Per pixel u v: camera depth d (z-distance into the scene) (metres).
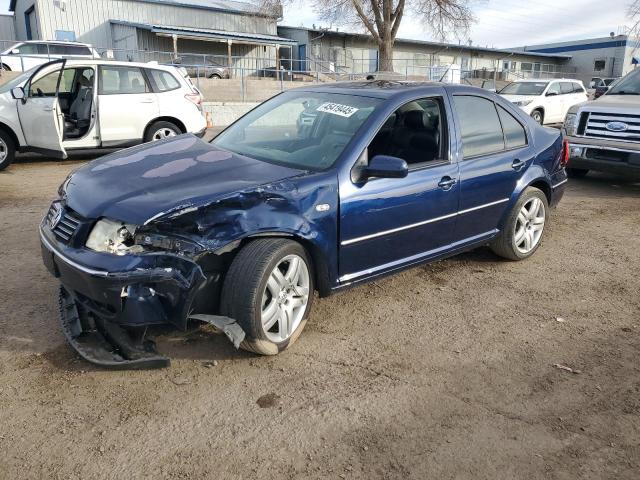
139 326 3.20
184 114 10.95
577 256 5.66
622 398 3.22
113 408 2.97
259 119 4.62
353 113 4.13
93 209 3.22
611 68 47.81
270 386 3.23
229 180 3.45
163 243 3.07
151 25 28.11
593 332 4.04
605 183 9.31
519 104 17.95
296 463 2.62
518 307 4.43
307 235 3.50
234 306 3.25
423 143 4.32
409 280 4.92
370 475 2.56
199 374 3.31
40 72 9.43
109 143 10.12
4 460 2.57
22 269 4.81
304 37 36.12
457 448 2.76
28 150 9.50
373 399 3.14
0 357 3.40
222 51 32.75
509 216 5.13
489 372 3.46
